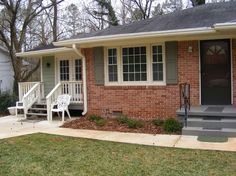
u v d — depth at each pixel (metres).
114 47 12.80
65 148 8.58
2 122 13.66
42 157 7.76
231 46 11.28
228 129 9.57
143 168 6.70
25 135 10.53
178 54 11.70
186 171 6.45
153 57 12.19
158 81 12.15
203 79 11.70
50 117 13.55
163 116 11.98
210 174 6.23
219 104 11.58
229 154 7.54
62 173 6.55
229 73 11.44
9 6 20.14
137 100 12.41
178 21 12.54
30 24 27.81
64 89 14.56
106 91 12.98
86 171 6.62
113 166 6.89
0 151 8.47
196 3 22.02
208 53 11.62
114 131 10.70
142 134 10.10
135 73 12.51
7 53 25.02
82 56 13.38
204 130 9.58
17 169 6.91
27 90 16.03
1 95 19.06
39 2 22.09
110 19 30.12
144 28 12.48
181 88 11.49
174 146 8.46
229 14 12.16
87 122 12.26
